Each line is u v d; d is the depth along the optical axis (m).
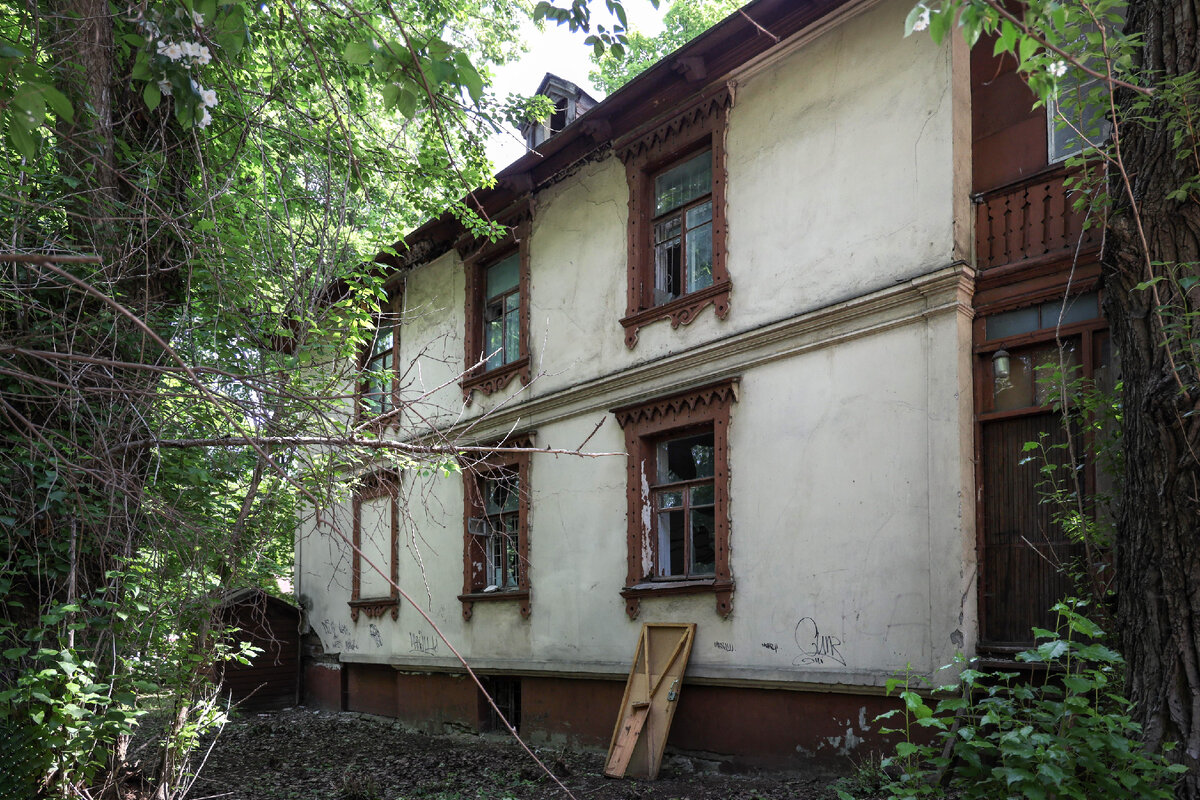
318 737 13.55
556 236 12.65
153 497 5.71
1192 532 4.38
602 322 11.69
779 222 9.59
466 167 9.95
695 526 10.34
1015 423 7.62
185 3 3.79
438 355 14.88
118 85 7.43
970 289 7.98
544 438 12.35
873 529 8.23
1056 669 6.72
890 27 8.75
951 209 8.02
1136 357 4.77
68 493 6.09
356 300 7.41
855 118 8.96
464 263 14.45
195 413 5.64
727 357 9.94
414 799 8.78
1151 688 4.45
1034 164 7.82
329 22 7.41
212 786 9.59
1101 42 4.45
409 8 11.25
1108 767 3.85
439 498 14.22
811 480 8.88
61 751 5.98
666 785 8.84
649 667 10.04
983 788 3.97
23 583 6.75
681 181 11.12
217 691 7.60
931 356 8.00
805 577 8.77
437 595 13.99
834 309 8.77
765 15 9.52
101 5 6.64
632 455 10.86
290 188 7.66
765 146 9.85
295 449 5.30
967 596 7.48
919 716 4.09
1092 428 6.38
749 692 9.16
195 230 6.34
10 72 3.27
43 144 5.43
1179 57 4.62
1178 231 4.62
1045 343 7.50
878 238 8.60
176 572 6.95
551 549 11.93
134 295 6.79
